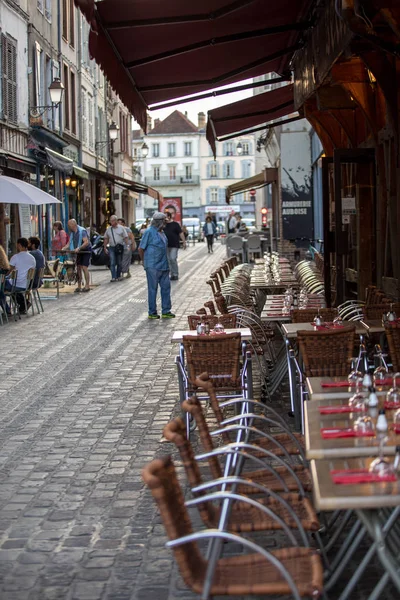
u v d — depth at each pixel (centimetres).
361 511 393
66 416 927
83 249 2362
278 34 1157
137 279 2828
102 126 4509
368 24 772
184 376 828
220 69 1200
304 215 3117
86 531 587
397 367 782
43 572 521
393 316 852
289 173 3109
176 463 742
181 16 899
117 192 5078
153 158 11694
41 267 1878
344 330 773
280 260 2116
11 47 2508
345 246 1327
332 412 520
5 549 559
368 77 1192
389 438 452
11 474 722
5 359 1291
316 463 423
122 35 927
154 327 1612
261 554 382
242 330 895
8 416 934
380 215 1301
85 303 2069
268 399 977
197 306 1961
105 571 520
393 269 1211
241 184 3934
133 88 1147
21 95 2630
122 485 686
